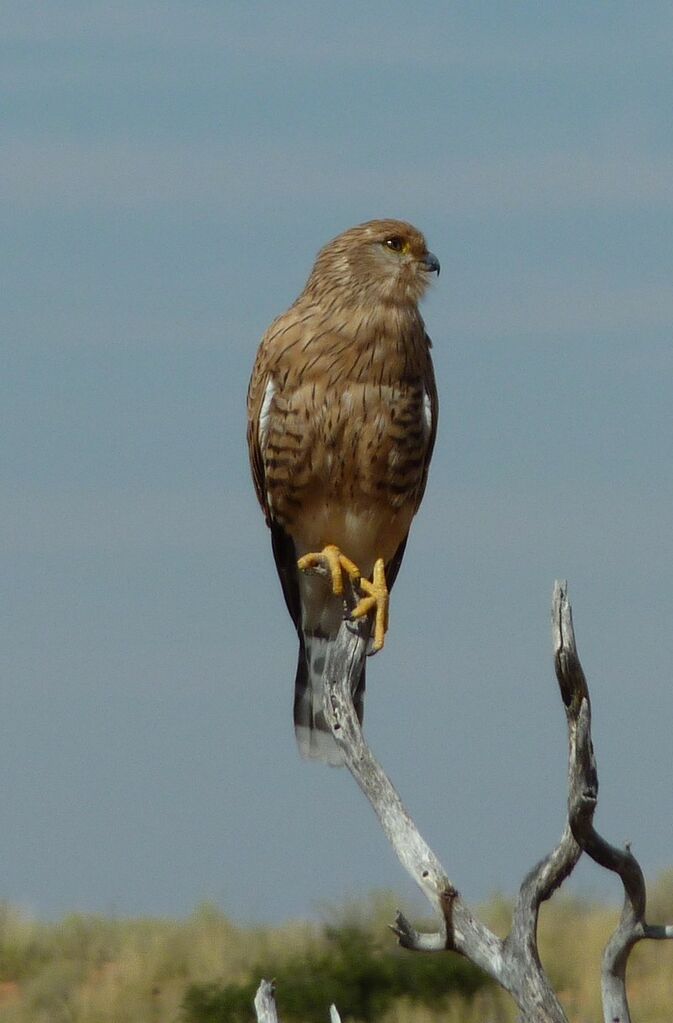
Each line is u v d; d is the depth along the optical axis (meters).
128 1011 24.33
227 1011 23.06
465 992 23.67
